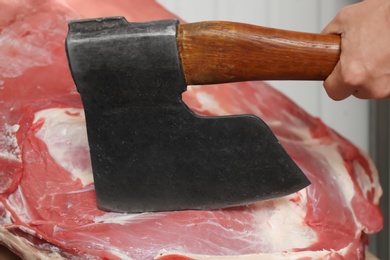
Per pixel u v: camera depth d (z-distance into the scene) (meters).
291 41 0.95
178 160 0.99
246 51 0.94
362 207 1.16
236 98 1.30
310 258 1.04
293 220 1.09
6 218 1.11
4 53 1.25
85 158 1.15
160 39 0.93
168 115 0.97
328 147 1.23
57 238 1.03
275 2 1.82
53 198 1.10
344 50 0.94
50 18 1.29
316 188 1.13
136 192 1.02
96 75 0.95
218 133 0.97
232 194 1.01
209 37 0.93
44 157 1.14
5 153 1.15
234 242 1.04
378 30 0.93
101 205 1.05
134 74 0.95
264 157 0.98
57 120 1.16
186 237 1.03
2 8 1.27
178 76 0.94
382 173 1.91
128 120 0.98
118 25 0.94
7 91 1.21
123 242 1.02
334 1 1.85
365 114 1.95
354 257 1.11
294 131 1.27
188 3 1.77
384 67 0.93
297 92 1.90
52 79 1.22
